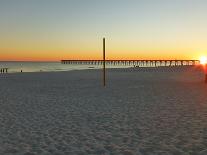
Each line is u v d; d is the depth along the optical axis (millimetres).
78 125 9500
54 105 13359
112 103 13758
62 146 7332
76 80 28219
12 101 14656
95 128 9086
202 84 22719
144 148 7090
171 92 17609
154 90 18766
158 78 30266
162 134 8305
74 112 11672
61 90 19438
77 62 143500
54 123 9805
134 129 8906
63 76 35125
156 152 6785
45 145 7438
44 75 37562
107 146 7289
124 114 11156
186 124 9406
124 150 6961
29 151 6992
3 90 19672
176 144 7359
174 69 50719
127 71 47688
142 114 11094
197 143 7410
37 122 9977
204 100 14234
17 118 10625
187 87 20422
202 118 10227
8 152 6945
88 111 11844
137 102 13961
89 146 7309
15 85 23312
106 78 30734
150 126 9250
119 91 18438
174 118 10320
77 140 7832
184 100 14328
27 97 16094
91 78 30984
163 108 12281
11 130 8938
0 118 10641
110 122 9859
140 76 34000
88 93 17625
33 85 23281
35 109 12398
